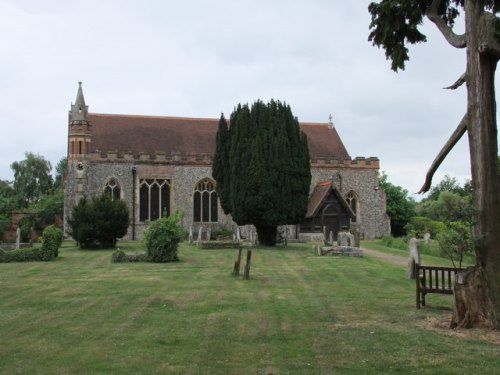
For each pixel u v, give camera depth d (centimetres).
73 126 3956
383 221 4475
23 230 3997
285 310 1149
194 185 4134
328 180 4150
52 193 6066
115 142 4181
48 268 2050
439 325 991
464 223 1766
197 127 4550
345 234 2912
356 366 731
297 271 1916
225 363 748
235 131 3200
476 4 931
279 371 710
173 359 770
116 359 772
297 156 3152
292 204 3111
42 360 768
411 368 720
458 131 1062
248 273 1695
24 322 1037
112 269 1998
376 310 1151
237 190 3097
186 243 3441
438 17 1063
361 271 1912
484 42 936
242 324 1006
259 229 3247
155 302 1261
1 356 791
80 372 711
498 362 744
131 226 3981
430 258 2566
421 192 1154
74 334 931
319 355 789
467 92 995
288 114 3181
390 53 1143
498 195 961
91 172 3941
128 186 4003
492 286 952
